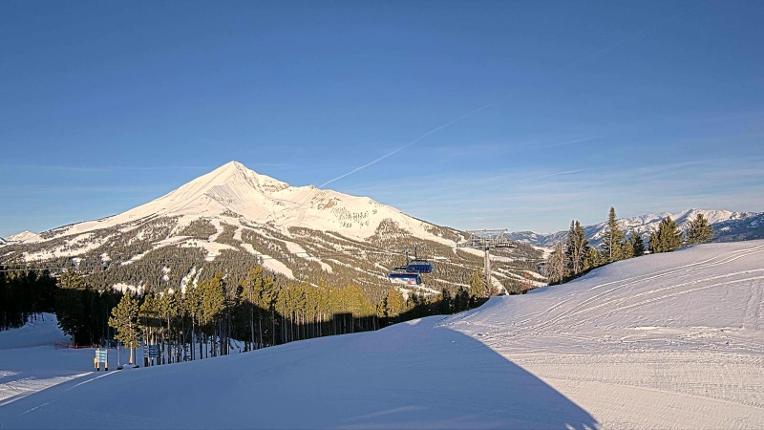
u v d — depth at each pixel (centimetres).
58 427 1523
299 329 8381
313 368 2377
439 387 1670
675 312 2719
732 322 2372
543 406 1359
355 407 1495
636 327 2530
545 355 2091
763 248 4391
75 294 7106
